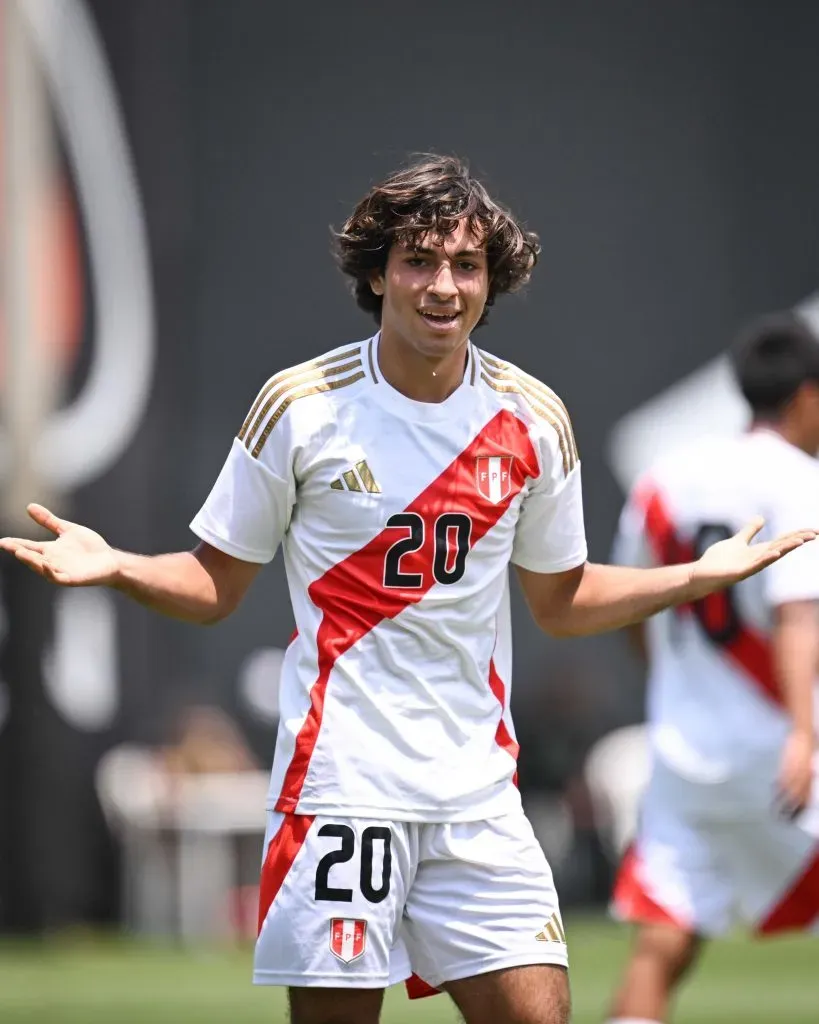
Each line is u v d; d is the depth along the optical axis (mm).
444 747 13867
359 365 14180
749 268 53969
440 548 13891
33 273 38469
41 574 13625
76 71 44812
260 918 14039
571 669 45938
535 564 14852
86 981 30734
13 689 39375
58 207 44406
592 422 52438
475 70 51938
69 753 42750
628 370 52781
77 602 43688
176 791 39594
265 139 49906
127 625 44812
